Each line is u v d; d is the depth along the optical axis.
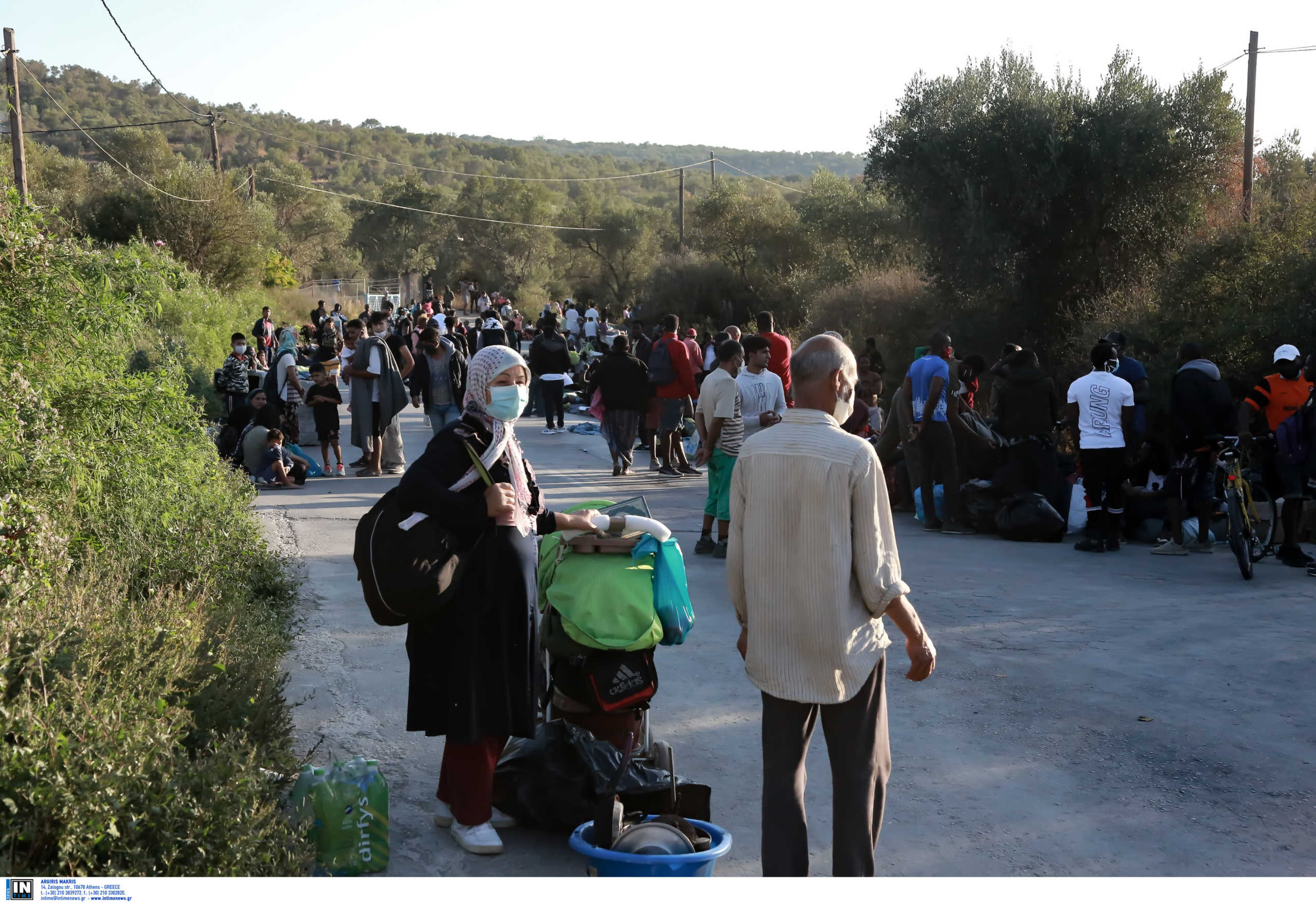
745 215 47.84
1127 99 21.83
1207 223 20.17
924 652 3.38
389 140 198.75
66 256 7.19
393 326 30.30
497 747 3.89
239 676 4.44
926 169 22.97
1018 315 22.42
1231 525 8.28
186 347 15.89
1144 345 15.48
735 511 3.37
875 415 12.50
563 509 10.69
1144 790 4.45
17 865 2.86
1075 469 10.70
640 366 13.46
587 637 4.07
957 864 3.82
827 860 3.86
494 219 89.69
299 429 15.57
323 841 3.61
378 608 3.69
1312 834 4.06
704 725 5.18
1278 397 9.00
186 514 6.90
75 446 6.09
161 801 3.11
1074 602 7.55
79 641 3.74
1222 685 5.70
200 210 31.66
